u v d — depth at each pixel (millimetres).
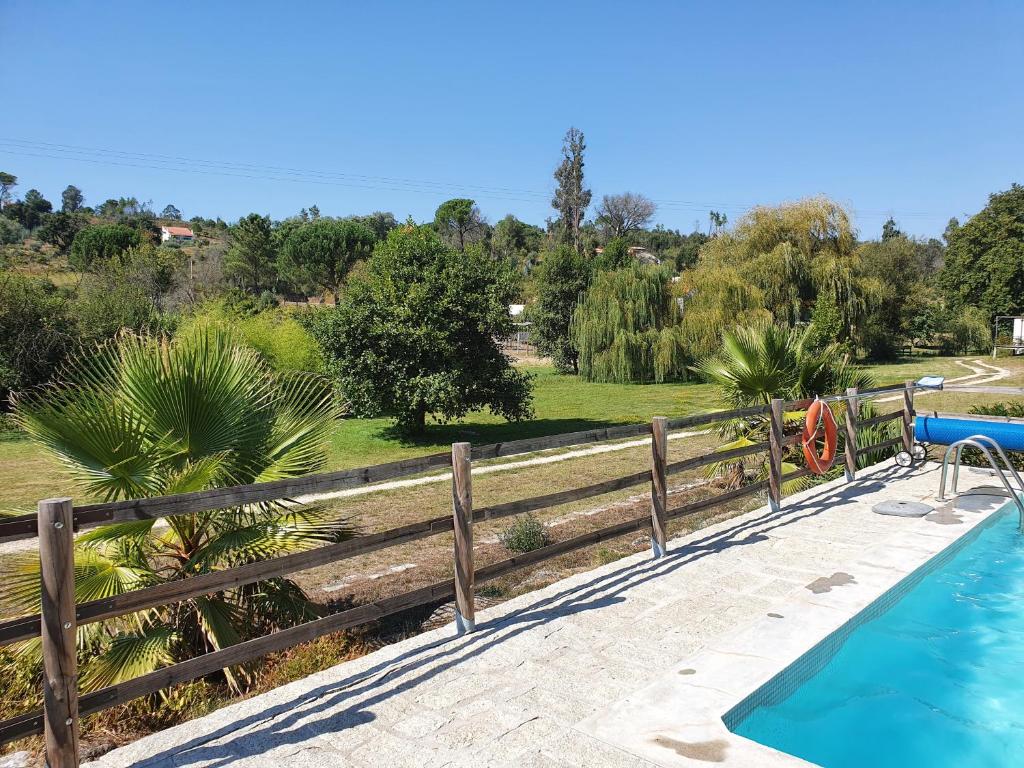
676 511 5836
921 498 7523
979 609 5273
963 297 48531
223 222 123562
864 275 36531
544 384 34250
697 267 36031
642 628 4254
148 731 4086
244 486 3377
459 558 4227
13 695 4219
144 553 5141
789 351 10656
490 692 3488
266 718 3254
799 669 3811
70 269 61500
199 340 5395
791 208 35281
